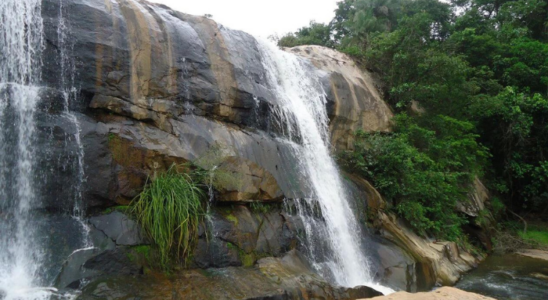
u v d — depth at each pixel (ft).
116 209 23.75
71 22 25.18
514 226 62.23
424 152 50.47
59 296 18.70
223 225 25.95
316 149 40.22
